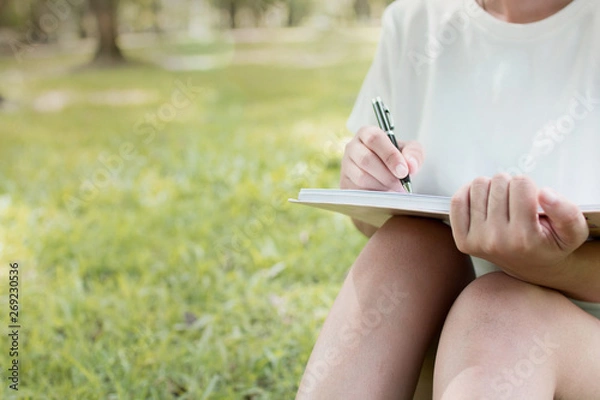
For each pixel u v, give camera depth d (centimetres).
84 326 288
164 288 319
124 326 284
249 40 1838
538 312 114
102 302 305
